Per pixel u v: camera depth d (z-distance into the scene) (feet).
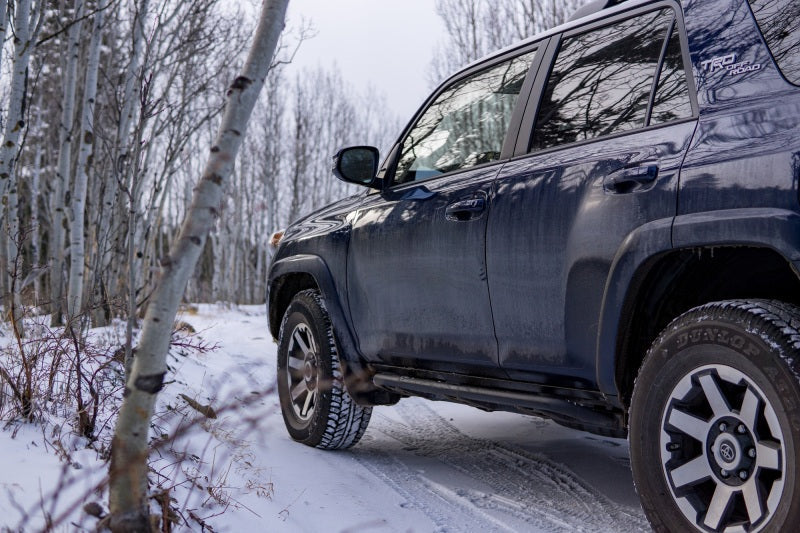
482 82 12.09
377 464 13.28
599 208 8.80
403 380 12.52
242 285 126.21
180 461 9.53
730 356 7.31
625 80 9.44
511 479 12.39
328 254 13.99
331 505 10.46
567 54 10.58
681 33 8.89
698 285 8.76
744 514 7.38
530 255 9.67
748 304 7.42
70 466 8.89
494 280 10.23
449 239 11.02
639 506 10.92
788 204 6.96
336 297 13.78
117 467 6.68
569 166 9.46
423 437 15.66
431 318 11.50
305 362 14.58
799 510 6.64
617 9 10.10
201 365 20.31
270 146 125.29
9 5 16.78
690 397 7.75
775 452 6.88
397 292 12.19
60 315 21.86
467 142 11.85
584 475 12.57
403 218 12.12
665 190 8.10
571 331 9.20
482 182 10.78
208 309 60.23
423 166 12.67
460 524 10.12
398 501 11.02
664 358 7.97
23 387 11.03
